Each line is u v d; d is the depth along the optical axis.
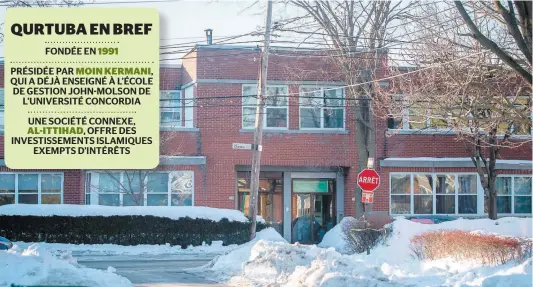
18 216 30.27
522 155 36.12
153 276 19.14
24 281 13.45
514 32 13.35
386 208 35.25
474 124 24.84
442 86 23.81
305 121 35.38
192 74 35.00
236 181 35.31
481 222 24.05
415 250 21.50
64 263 16.95
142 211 31.14
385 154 35.47
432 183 35.84
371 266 16.89
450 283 15.30
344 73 32.72
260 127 30.64
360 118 33.62
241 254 21.45
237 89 34.72
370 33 31.27
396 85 30.25
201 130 34.59
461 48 25.02
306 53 34.34
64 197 33.94
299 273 16.34
